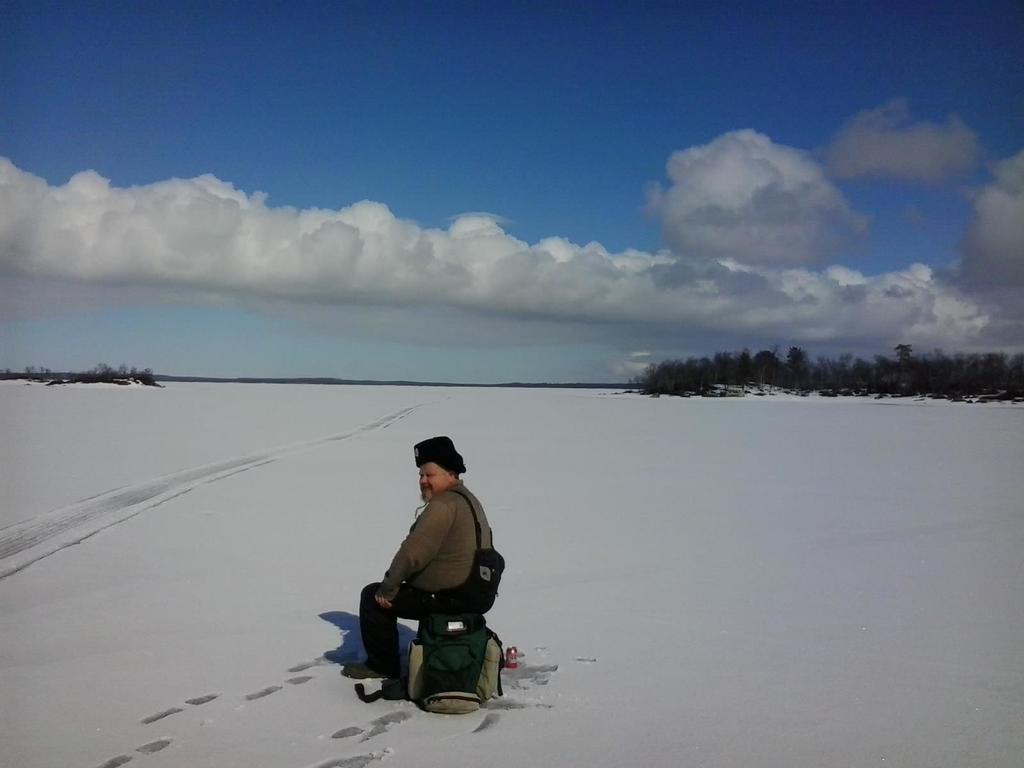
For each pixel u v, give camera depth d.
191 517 10.02
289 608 6.20
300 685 4.61
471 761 3.70
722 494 12.87
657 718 4.23
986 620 6.07
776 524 10.16
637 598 6.62
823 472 16.17
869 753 3.86
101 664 4.92
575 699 4.48
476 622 4.32
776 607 6.39
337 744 3.85
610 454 19.77
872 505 11.81
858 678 4.85
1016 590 6.96
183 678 4.70
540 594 6.73
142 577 7.09
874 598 6.68
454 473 4.61
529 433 27.36
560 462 17.72
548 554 8.31
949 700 4.51
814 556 8.31
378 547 8.44
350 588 6.82
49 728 3.98
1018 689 4.69
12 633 5.52
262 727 4.03
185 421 29.30
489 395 98.75
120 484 12.73
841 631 5.78
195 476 13.95
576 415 42.53
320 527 9.51
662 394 106.31
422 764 3.65
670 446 22.42
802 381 112.31
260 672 4.81
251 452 18.39
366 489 12.75
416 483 13.45
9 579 6.98
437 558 4.35
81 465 15.20
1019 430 31.56
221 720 4.11
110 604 6.24
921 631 5.79
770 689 4.66
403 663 4.98
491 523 10.09
